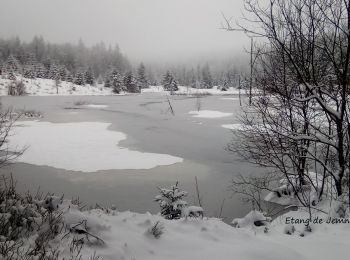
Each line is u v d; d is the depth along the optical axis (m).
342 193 7.04
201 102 57.56
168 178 13.78
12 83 79.69
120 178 13.71
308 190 9.77
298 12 6.43
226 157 17.08
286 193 10.69
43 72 107.19
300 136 7.16
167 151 18.73
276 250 4.29
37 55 141.12
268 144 9.26
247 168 14.98
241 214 9.96
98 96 80.38
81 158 16.89
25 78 95.81
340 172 7.01
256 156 9.84
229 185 12.71
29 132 24.30
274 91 7.77
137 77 113.38
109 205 10.77
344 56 6.62
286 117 8.41
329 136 7.14
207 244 4.38
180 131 25.84
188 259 3.89
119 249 3.76
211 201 11.12
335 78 7.14
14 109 39.03
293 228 6.00
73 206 4.86
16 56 127.25
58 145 19.89
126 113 39.75
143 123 30.59
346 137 7.18
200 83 127.62
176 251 4.07
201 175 14.15
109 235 4.06
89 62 149.25
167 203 6.80
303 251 4.61
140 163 16.09
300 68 7.05
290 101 7.66
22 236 3.82
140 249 3.93
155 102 58.69
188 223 5.14
